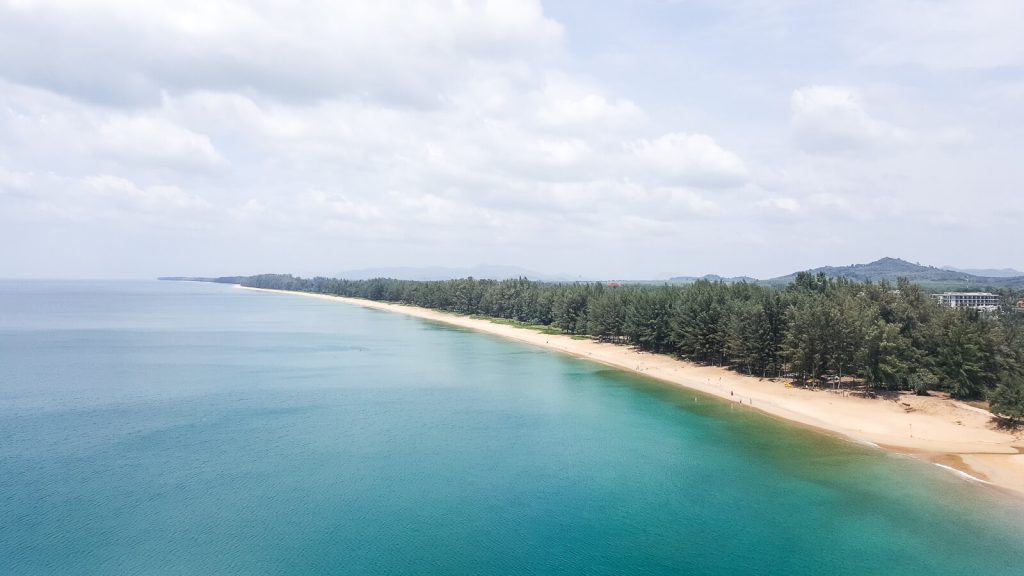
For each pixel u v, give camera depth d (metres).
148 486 66.44
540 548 53.09
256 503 62.12
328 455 77.44
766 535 55.72
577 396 114.06
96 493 64.38
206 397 112.31
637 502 62.97
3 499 62.72
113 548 52.41
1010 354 99.75
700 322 135.25
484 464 74.50
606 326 174.88
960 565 50.19
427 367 149.12
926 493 64.88
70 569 48.97
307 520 58.22
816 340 110.19
